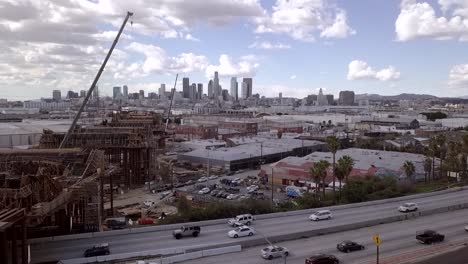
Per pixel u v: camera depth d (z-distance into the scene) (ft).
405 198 355.77
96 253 207.31
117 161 500.33
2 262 171.12
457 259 207.62
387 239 243.40
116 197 427.74
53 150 353.31
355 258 211.61
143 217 343.46
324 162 382.22
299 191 417.28
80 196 255.70
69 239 235.40
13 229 184.75
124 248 220.23
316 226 262.67
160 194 438.40
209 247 219.41
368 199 361.71
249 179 515.09
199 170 585.22
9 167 296.10
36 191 231.91
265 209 308.81
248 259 208.23
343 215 295.48
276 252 208.54
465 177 470.80
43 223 255.09
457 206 326.24
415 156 551.59
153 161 535.19
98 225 281.74
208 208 299.79
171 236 242.17
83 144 489.67
